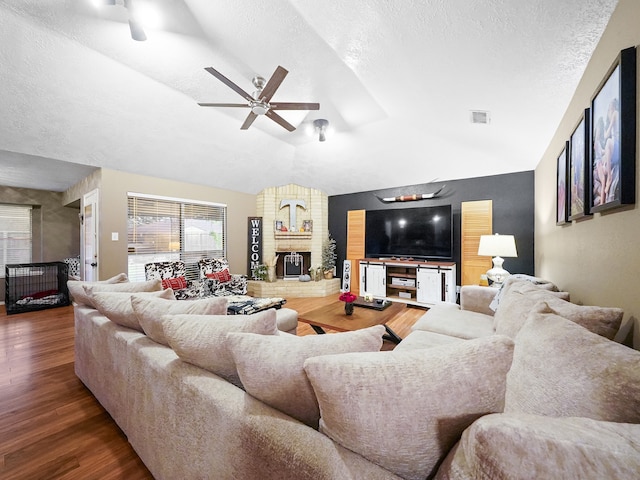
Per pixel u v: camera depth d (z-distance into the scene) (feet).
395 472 2.04
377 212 16.97
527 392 2.89
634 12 3.76
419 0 4.82
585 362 2.62
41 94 8.43
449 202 15.24
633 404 2.14
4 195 16.10
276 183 18.39
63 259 18.02
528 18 4.78
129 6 5.54
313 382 2.19
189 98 9.84
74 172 13.26
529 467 1.36
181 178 14.85
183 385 3.36
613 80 4.14
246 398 2.89
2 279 16.03
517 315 5.11
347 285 18.12
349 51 6.64
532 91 6.67
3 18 6.37
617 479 1.28
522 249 13.20
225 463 2.78
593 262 5.22
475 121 8.82
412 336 6.54
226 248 17.47
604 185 4.49
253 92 8.98
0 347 9.34
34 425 5.44
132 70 8.22
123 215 12.98
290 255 19.06
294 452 2.19
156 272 12.94
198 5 5.77
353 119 10.74
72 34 6.88
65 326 11.50
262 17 5.99
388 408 1.99
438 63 6.33
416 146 12.46
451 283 14.08
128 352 4.59
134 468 4.44
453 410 1.94
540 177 11.09
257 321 3.55
